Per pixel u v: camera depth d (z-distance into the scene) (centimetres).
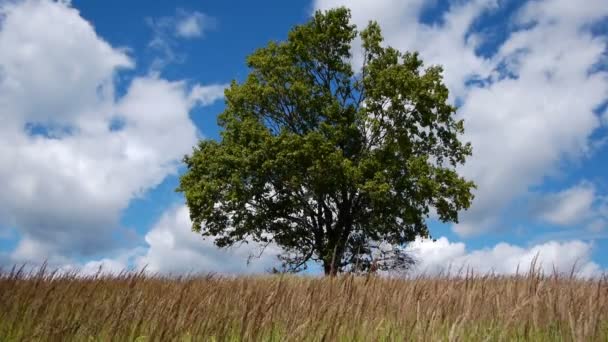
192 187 2695
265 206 2755
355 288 615
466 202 2598
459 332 464
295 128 2842
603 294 614
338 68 2859
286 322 527
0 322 553
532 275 639
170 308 524
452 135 2806
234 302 622
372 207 2664
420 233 2683
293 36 2902
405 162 2669
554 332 541
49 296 633
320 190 2616
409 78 2650
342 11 2908
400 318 555
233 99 2811
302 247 2842
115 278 803
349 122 2781
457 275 719
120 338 499
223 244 2756
